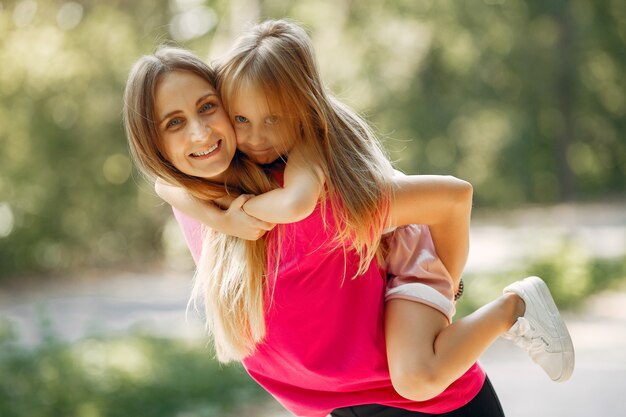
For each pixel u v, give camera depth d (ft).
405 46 88.17
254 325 9.08
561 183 114.52
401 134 90.12
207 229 9.67
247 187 9.07
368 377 8.98
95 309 53.06
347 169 8.70
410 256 9.32
